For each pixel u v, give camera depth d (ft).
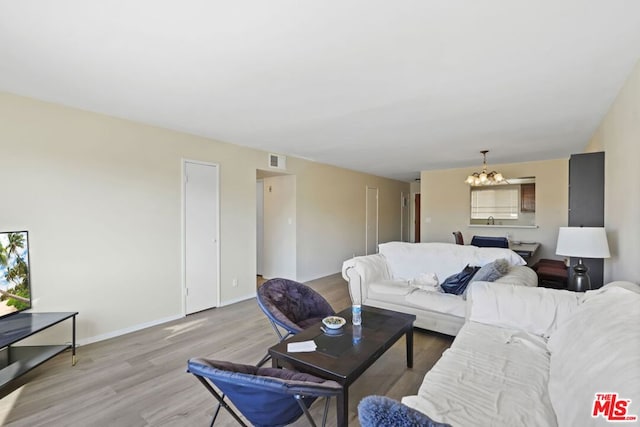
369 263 12.34
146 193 11.00
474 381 4.89
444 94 8.23
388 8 4.79
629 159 7.07
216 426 5.87
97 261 9.79
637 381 2.93
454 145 14.25
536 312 6.71
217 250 13.37
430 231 22.30
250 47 5.97
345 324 7.39
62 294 9.05
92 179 9.69
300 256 18.08
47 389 7.06
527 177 18.74
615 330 4.00
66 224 9.16
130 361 8.41
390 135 12.49
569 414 3.71
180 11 4.86
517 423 3.93
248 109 9.45
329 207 20.25
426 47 5.95
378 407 2.61
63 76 7.22
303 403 4.32
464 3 4.67
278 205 18.62
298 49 6.04
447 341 9.80
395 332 6.90
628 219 7.20
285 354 5.77
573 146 14.33
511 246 16.47
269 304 7.60
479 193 20.43
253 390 4.09
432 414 4.07
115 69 6.88
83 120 9.49
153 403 6.57
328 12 4.89
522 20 5.09
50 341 8.86
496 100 8.66
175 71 6.97
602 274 9.68
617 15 4.93
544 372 5.16
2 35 5.52
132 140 10.62
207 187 12.99
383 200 26.61
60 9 4.79
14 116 8.26
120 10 4.83
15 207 8.26
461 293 10.45
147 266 11.03
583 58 6.32
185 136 12.19
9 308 7.89
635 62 6.43
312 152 16.08
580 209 10.18
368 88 7.88
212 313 12.56
